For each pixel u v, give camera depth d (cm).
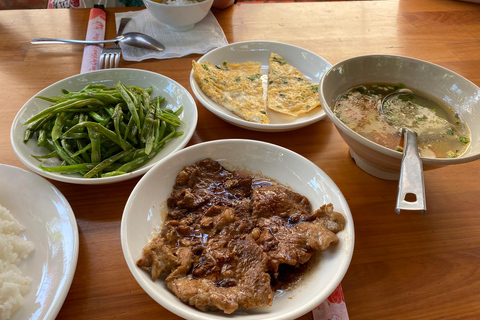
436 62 58
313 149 42
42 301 25
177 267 27
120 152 39
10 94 47
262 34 64
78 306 27
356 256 32
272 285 28
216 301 24
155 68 53
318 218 31
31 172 34
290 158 36
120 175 34
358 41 63
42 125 40
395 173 37
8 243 28
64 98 42
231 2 69
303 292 27
